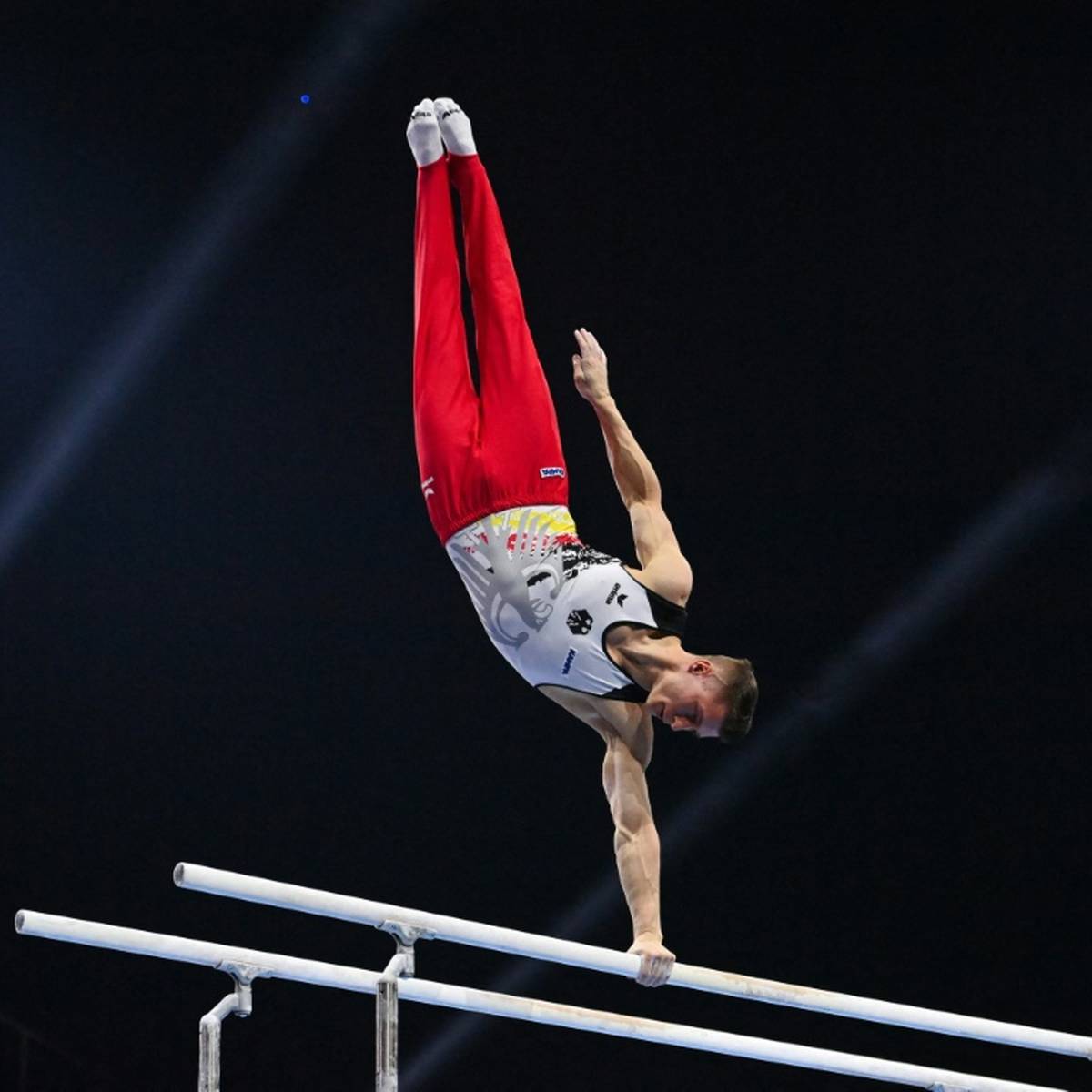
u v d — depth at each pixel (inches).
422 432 461.7
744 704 440.8
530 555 448.1
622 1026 439.2
